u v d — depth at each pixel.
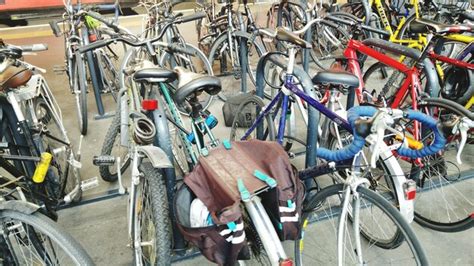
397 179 1.58
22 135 1.90
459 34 2.40
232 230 1.13
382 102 2.11
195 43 5.67
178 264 1.87
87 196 2.41
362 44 2.35
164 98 1.81
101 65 3.73
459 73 2.31
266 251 1.13
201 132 1.65
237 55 3.85
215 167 1.28
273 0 6.18
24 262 1.56
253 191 1.17
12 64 1.85
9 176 1.98
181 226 1.22
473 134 2.16
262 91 2.45
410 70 2.09
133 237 1.59
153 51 2.12
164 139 1.57
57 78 4.73
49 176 2.04
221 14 4.33
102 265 1.91
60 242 1.29
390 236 1.87
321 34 4.74
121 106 2.02
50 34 6.35
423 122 1.28
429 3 4.16
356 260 1.47
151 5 4.30
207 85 1.52
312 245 1.98
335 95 1.85
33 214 1.34
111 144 2.29
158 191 1.43
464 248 1.93
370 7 4.38
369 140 1.20
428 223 2.05
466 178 2.42
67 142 2.22
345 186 1.39
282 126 1.95
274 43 3.50
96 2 6.63
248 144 1.40
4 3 6.80
